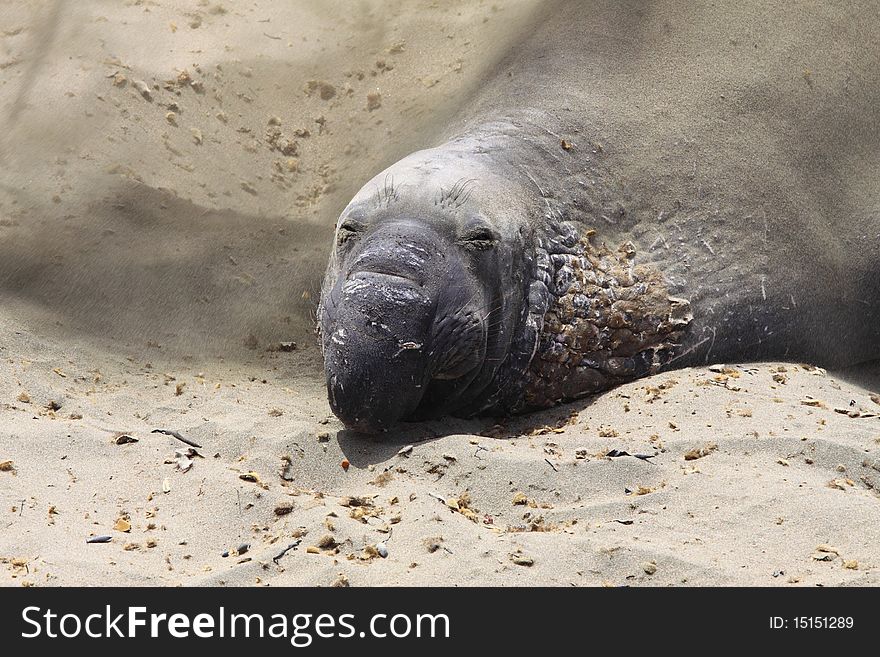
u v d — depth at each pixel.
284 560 16.20
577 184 26.17
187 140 31.78
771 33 30.53
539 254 24.16
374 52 35.09
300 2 37.50
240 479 18.36
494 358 22.89
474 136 26.77
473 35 34.09
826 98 29.66
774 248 26.92
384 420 21.05
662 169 27.27
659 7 30.97
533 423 23.17
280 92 34.28
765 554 16.36
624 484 18.73
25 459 18.58
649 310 25.03
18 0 36.28
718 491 18.11
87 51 33.59
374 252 21.50
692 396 22.72
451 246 22.08
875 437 20.20
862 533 16.72
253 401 22.78
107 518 17.31
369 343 20.75
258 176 31.48
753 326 26.05
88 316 25.73
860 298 27.80
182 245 28.23
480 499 18.52
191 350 25.44
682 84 29.22
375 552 16.50
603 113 28.09
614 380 24.62
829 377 25.72
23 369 22.42
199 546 16.75
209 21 36.22
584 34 30.50
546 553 16.31
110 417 21.02
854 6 31.58
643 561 16.03
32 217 28.02
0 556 15.73
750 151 28.17
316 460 20.03
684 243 26.31
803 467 19.19
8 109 31.41
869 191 28.95
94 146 30.50
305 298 27.55
